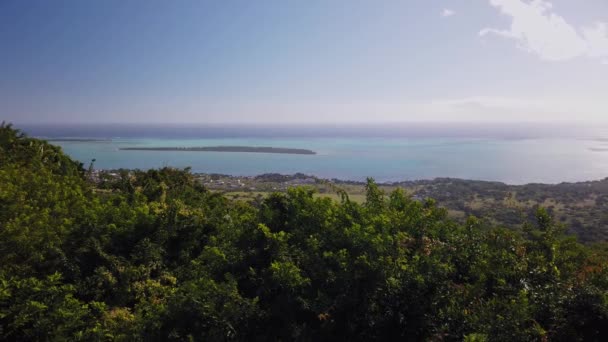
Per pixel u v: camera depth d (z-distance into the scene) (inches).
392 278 199.9
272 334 201.8
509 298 196.4
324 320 201.8
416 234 251.1
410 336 197.2
